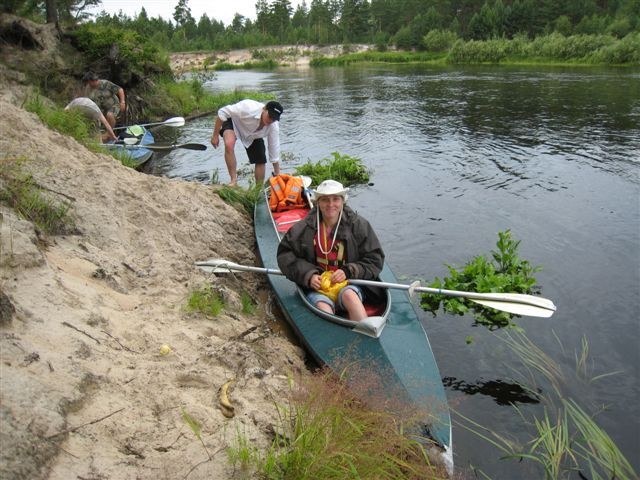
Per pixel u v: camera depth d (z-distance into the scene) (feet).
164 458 8.86
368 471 9.61
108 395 9.64
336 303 15.93
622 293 18.66
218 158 38.34
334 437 9.89
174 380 10.90
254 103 27.40
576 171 33.37
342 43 246.88
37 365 9.09
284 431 10.16
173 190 22.09
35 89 37.50
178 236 19.29
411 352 13.75
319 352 13.96
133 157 31.91
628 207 26.96
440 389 12.52
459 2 232.94
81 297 12.01
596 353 15.47
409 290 15.37
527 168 34.37
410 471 10.30
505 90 75.97
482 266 19.38
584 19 173.27
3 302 9.67
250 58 203.41
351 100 70.28
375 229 25.05
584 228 24.47
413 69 134.72
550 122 49.24
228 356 12.21
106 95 40.27
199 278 16.37
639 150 37.83
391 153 39.47
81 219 16.33
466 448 11.93
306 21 329.93
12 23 47.73
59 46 51.55
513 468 11.41
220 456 9.25
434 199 29.04
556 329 16.72
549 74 101.55
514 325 17.06
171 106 58.03
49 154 18.81
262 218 23.25
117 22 79.51
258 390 11.56
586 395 13.73
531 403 13.44
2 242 11.65
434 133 46.21
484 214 26.63
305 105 66.18
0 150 17.51
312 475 9.14
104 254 15.42
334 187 15.58
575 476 11.22
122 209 18.47
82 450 8.25
